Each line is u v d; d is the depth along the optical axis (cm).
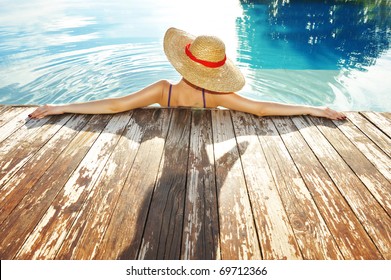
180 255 161
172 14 1073
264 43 795
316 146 255
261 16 1055
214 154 243
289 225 179
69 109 299
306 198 200
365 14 1073
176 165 230
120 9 1153
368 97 499
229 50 741
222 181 214
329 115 298
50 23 930
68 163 231
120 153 243
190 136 268
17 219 181
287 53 727
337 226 179
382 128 282
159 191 204
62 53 670
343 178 218
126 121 290
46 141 258
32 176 217
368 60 680
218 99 304
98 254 161
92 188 206
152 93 300
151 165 229
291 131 278
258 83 556
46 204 193
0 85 508
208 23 964
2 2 1260
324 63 665
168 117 297
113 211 188
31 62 612
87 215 185
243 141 262
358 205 194
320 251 164
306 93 515
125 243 167
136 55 666
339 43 800
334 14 1069
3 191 203
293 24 962
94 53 673
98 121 290
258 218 184
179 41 284
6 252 162
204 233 174
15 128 277
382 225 180
